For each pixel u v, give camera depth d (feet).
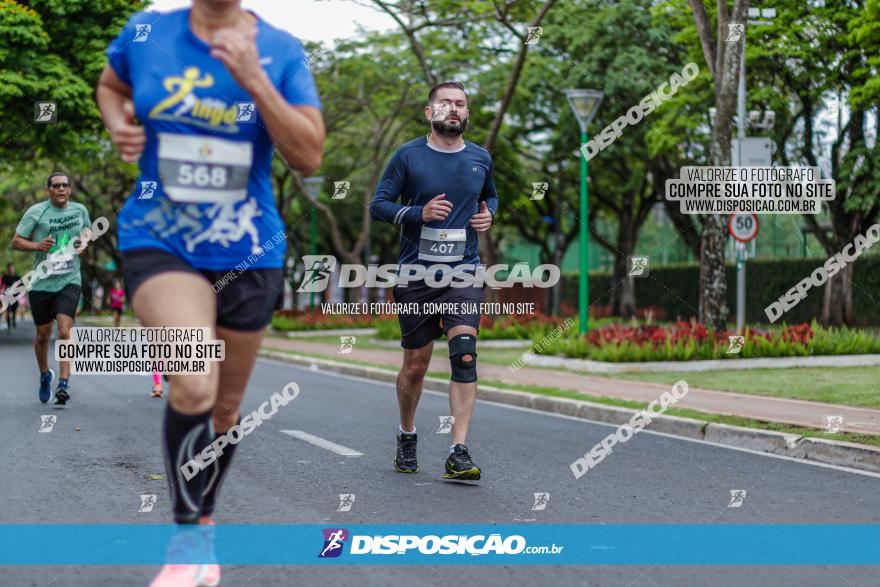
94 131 79.25
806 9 66.74
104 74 10.70
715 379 41.29
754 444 25.17
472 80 83.76
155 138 10.36
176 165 10.36
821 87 68.59
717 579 12.80
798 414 28.37
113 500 17.26
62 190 28.32
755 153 51.34
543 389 36.55
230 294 10.78
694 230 95.20
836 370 45.85
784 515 16.78
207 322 10.28
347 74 87.25
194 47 10.25
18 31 71.51
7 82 70.90
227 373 11.25
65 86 73.10
